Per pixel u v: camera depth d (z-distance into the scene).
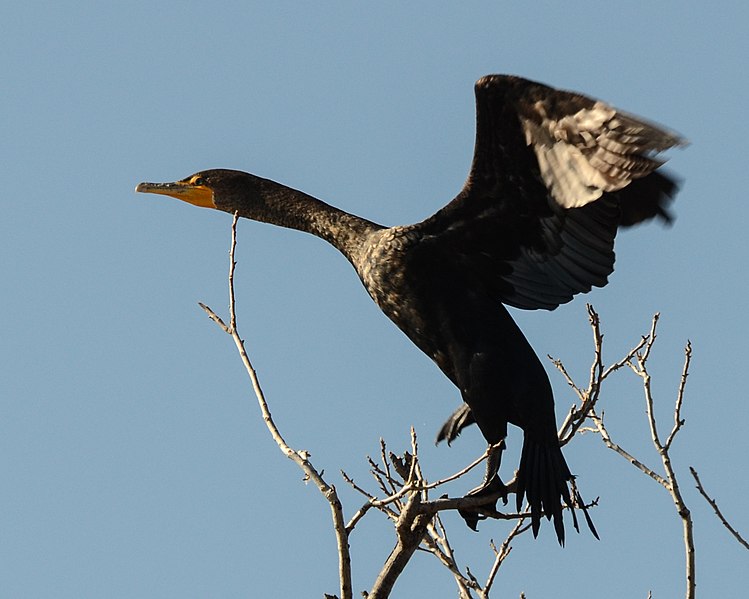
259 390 10.02
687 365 10.95
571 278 11.94
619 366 11.17
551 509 11.07
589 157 10.34
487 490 11.41
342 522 9.47
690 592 10.62
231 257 10.46
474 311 11.88
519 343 11.84
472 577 10.66
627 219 11.95
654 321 11.07
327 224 13.24
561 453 11.44
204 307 10.39
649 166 9.92
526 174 11.23
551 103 10.44
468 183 11.55
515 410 11.60
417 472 9.95
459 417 13.19
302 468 9.58
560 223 11.62
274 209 13.70
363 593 10.41
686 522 10.66
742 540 10.81
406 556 10.32
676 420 10.88
